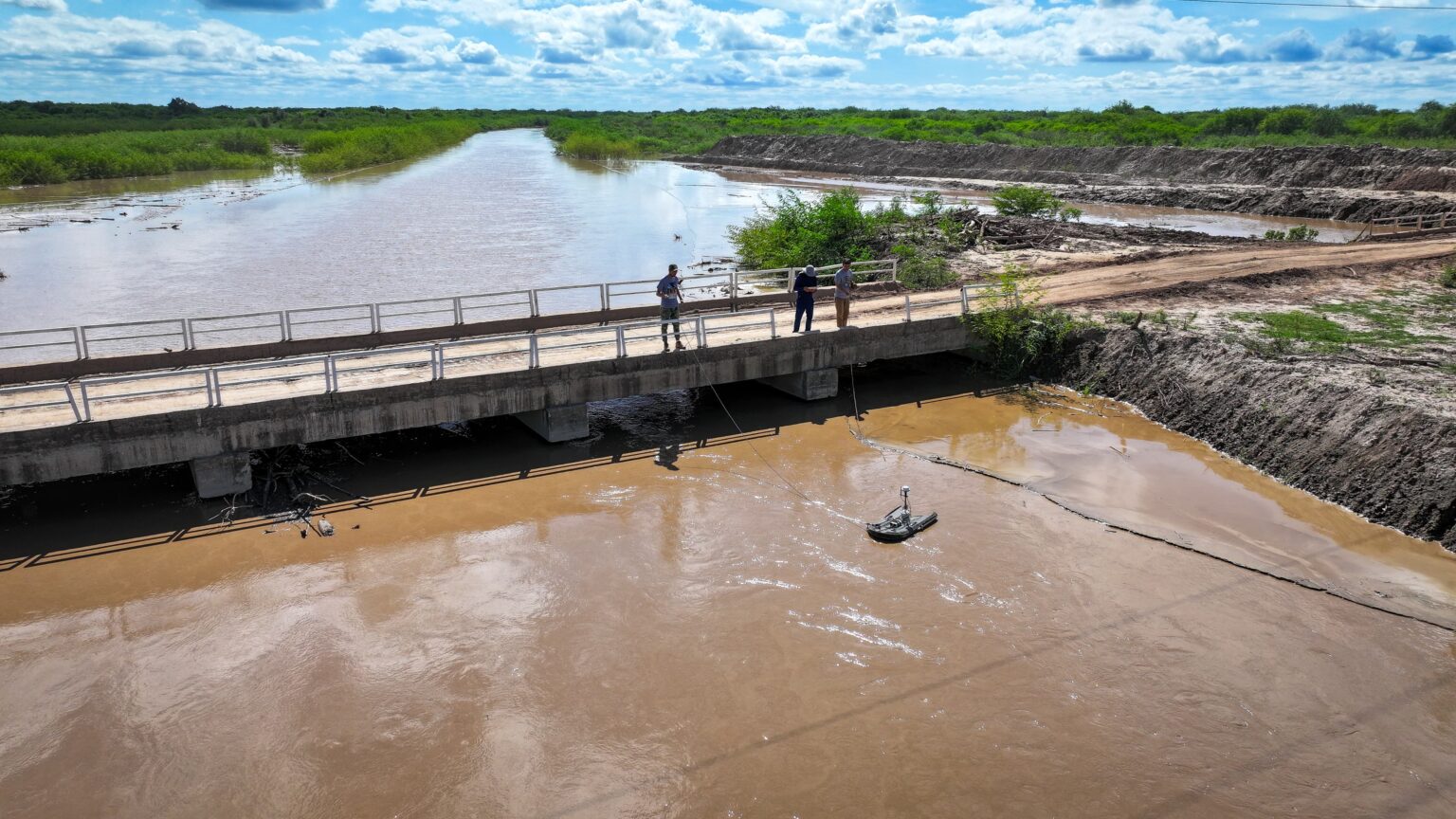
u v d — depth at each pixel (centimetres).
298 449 1611
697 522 1374
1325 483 1438
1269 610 1140
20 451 1286
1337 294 2347
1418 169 5247
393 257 3703
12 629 1083
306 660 1039
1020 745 919
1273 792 858
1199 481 1512
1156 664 1042
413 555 1273
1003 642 1084
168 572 1217
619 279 3247
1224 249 3048
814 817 829
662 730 938
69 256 3747
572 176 7894
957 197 6538
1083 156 7306
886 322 2030
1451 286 2417
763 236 3466
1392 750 911
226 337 2536
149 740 914
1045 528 1355
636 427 1783
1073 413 1847
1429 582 1184
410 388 1520
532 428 1731
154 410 1380
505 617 1127
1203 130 9175
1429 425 1362
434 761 891
